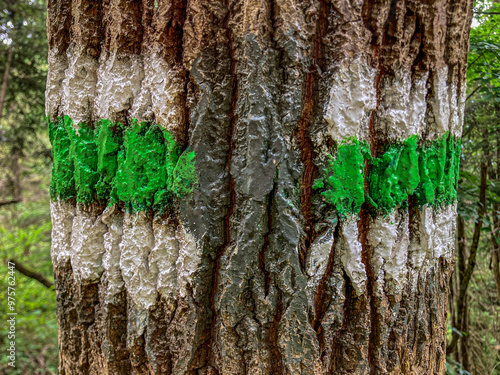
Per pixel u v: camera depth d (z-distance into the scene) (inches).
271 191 8.9
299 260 9.0
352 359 9.2
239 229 8.9
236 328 9.0
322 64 9.0
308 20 8.9
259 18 8.7
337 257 9.1
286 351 8.9
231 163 9.0
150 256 9.3
